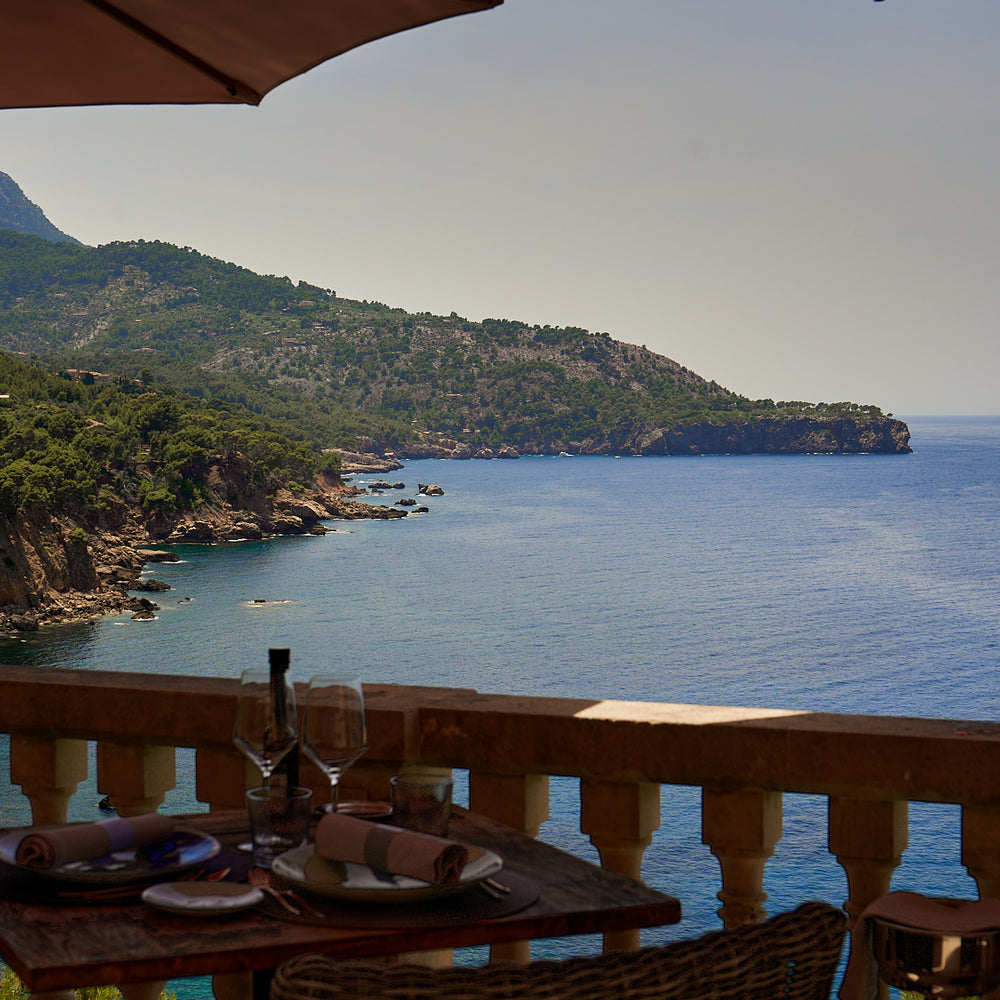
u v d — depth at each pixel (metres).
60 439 150.38
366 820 3.01
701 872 36.91
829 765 3.42
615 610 105.62
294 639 90.88
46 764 4.20
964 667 81.94
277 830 2.83
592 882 2.79
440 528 173.12
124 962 2.28
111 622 95.75
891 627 96.88
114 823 2.88
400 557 138.50
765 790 3.51
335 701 2.93
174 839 2.97
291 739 2.91
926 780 3.33
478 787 3.85
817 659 85.31
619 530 172.50
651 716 3.67
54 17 3.05
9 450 134.38
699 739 3.55
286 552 141.62
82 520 122.12
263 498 163.75
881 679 79.00
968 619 100.06
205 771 4.05
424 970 1.89
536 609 105.75
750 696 75.12
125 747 4.14
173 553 131.50
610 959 1.95
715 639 92.69
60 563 101.25
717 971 1.99
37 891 2.67
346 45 3.15
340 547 148.00
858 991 2.91
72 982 2.26
